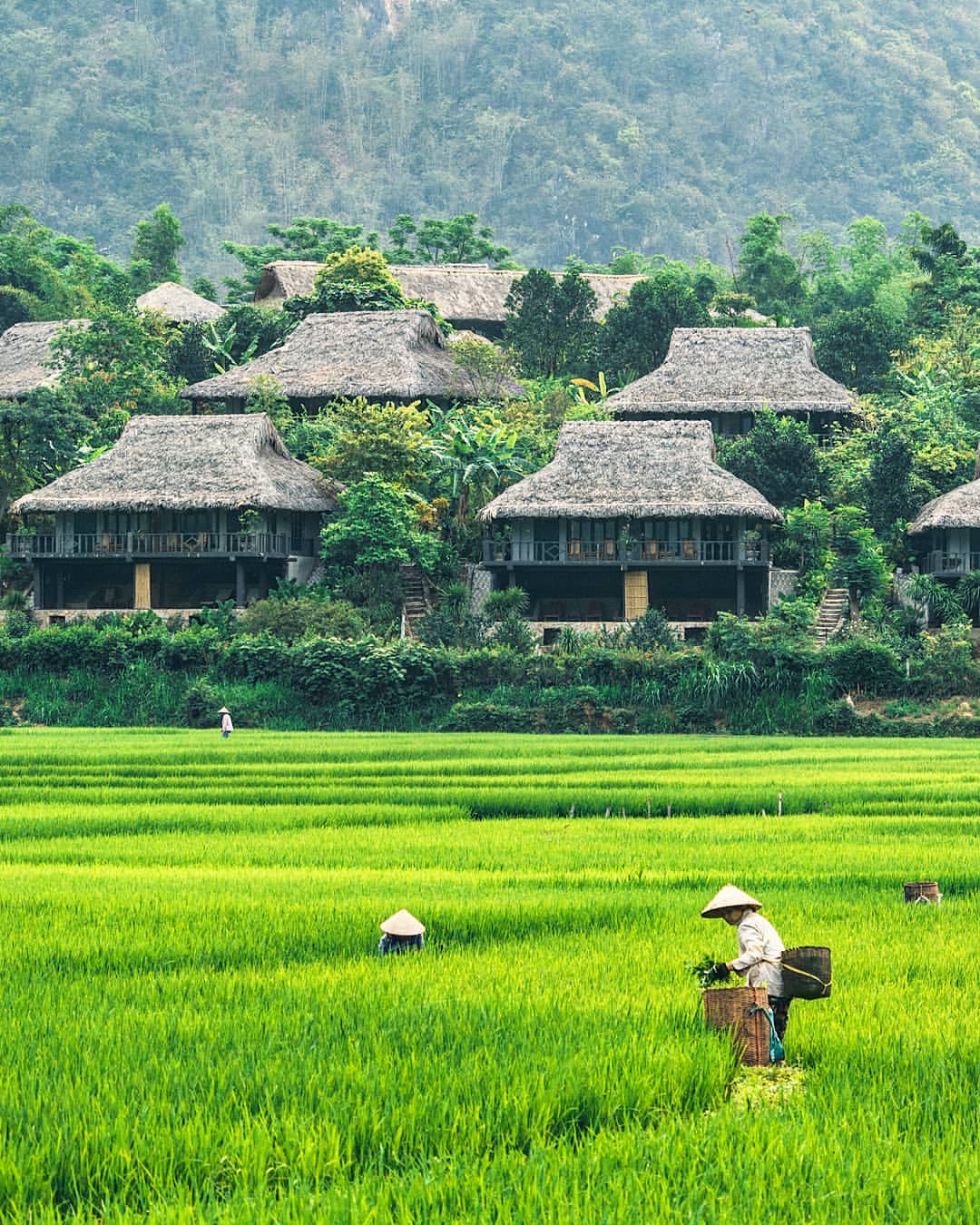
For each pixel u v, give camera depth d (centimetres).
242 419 17525
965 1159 2802
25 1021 3678
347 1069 3250
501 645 15400
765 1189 2689
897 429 18325
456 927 4869
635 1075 3219
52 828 7675
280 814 8144
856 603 16525
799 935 4741
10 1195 2661
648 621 15550
